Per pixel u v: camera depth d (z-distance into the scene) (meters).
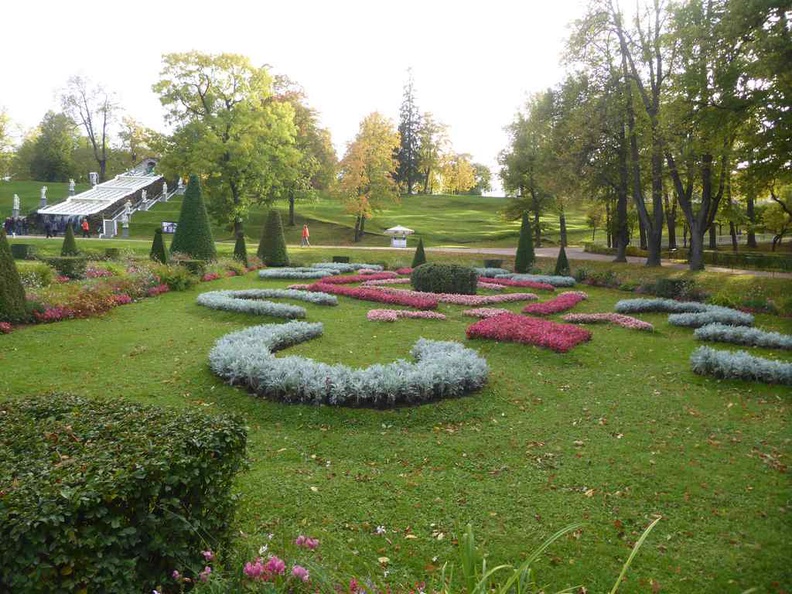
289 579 3.02
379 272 26.25
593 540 4.80
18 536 2.59
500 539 4.80
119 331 12.74
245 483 5.65
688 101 20.75
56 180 77.38
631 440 7.21
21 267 16.77
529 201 44.06
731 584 4.20
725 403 8.80
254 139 36.44
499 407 8.39
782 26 17.28
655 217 27.75
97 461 3.20
